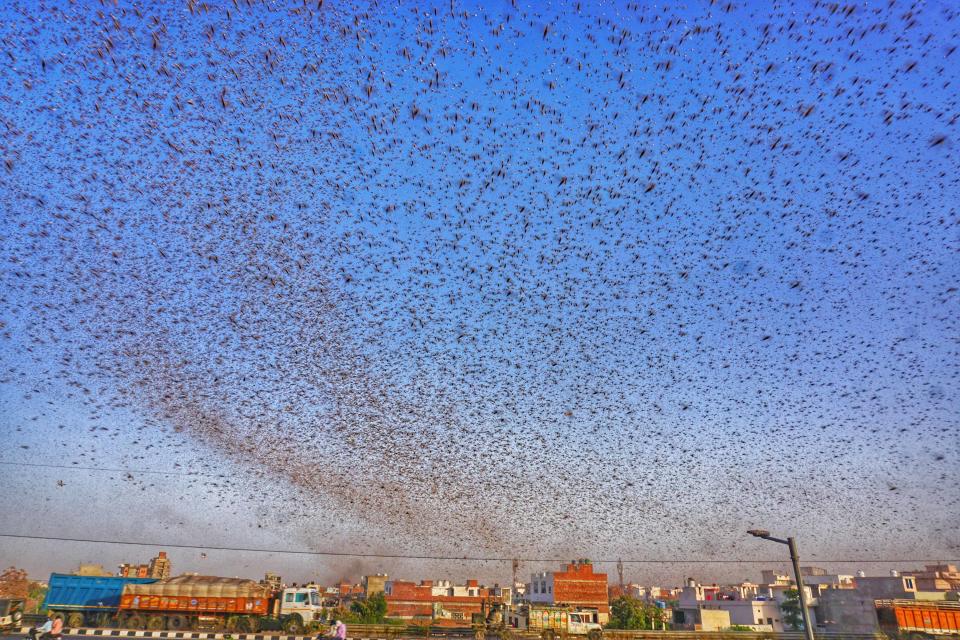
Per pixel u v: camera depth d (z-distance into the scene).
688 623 85.12
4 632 36.47
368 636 43.28
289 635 38.88
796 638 44.94
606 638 43.72
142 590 41.16
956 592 79.75
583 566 88.44
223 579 42.84
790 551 28.66
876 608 48.34
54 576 42.75
